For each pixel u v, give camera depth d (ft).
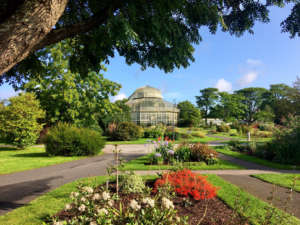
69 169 24.09
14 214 10.80
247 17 14.92
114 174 16.39
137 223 6.00
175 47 12.16
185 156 27.43
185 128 133.80
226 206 11.43
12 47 5.87
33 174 21.45
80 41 13.03
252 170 23.94
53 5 6.30
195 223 9.09
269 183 17.92
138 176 13.88
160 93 156.25
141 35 11.67
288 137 31.53
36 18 6.05
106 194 7.28
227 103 174.19
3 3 7.09
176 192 12.75
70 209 7.47
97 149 36.32
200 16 11.51
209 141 65.51
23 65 13.34
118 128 68.28
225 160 30.94
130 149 45.50
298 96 75.10
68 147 34.68
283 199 13.47
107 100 63.41
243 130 96.89
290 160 27.76
